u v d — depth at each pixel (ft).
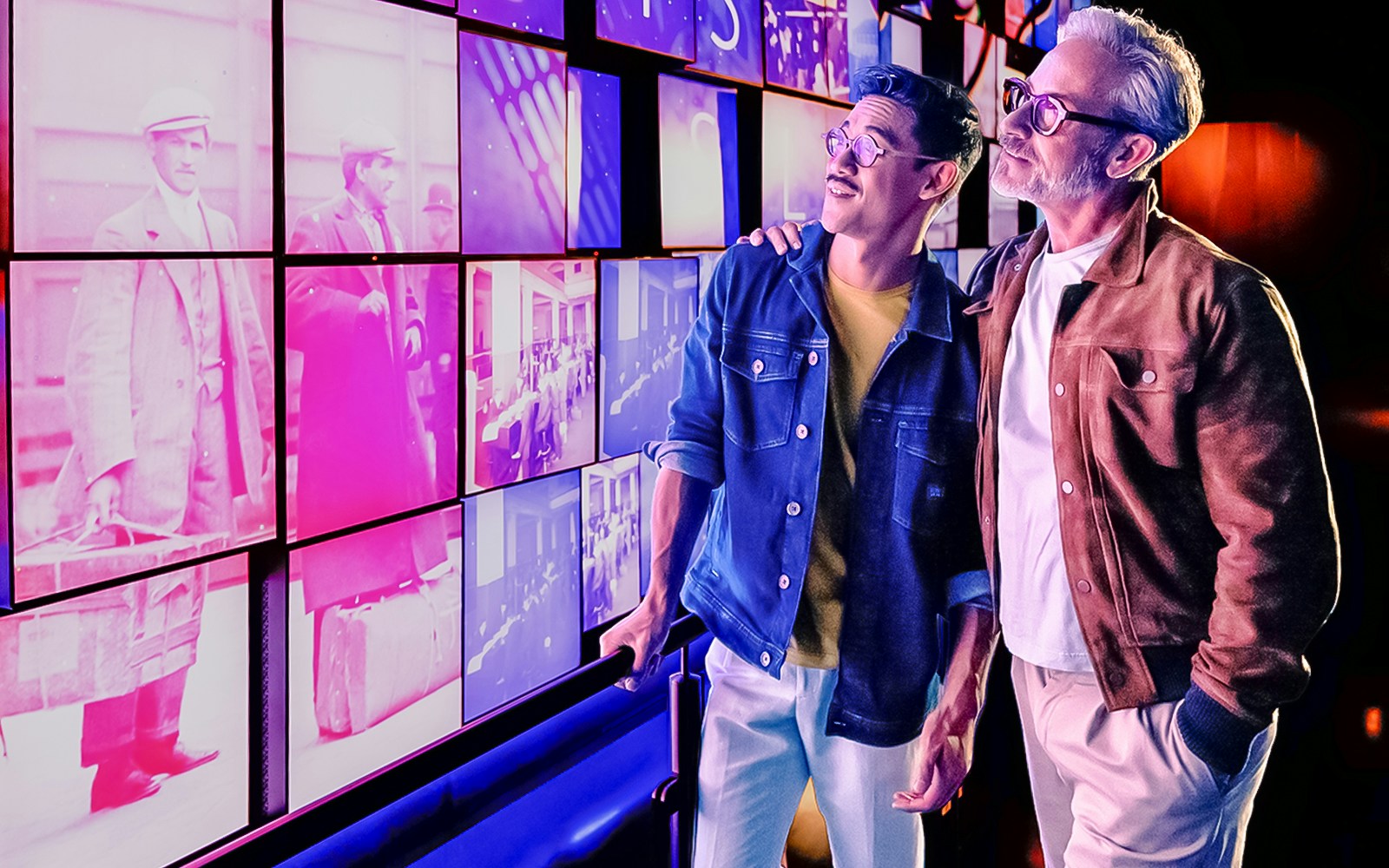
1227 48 16.60
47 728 3.89
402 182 5.12
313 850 5.05
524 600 6.09
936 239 10.56
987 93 11.42
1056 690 5.47
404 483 5.24
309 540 4.78
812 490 5.54
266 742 4.70
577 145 6.35
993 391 5.51
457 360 5.50
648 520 7.12
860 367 5.62
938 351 5.64
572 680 5.45
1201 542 5.11
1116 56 5.08
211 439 4.35
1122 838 5.24
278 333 4.60
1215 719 4.88
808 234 5.76
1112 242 5.16
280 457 4.63
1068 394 5.21
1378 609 12.93
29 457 3.77
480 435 5.68
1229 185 16.85
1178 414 4.98
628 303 6.75
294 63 4.58
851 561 5.61
